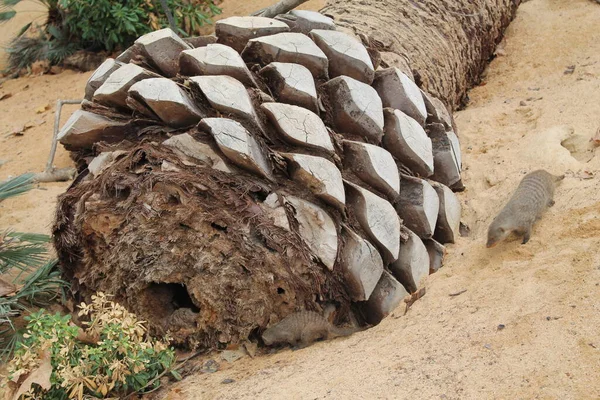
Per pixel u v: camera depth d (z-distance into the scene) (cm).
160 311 600
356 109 609
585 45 802
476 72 788
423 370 532
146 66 613
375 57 649
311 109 605
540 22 847
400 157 621
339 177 585
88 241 601
